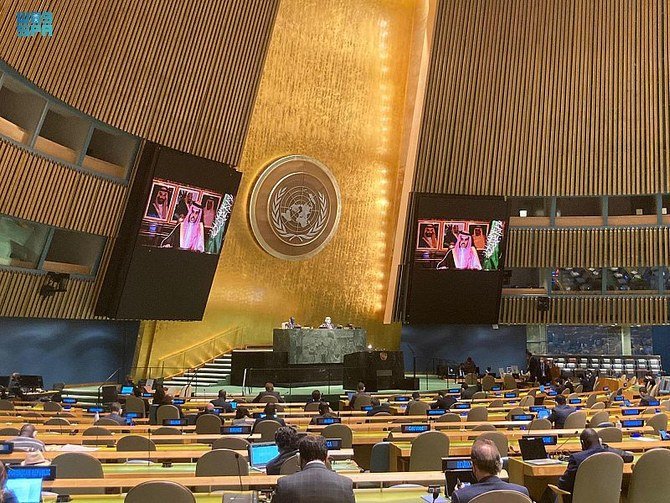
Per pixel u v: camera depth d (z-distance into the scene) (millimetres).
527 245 24750
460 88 24031
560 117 23797
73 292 17422
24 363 16875
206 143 19453
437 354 25422
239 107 20094
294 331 19547
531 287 25578
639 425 8742
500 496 3998
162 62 17797
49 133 17453
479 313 23562
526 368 25625
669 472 5621
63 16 14844
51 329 17641
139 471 6098
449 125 24109
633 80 23344
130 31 16703
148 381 17281
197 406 13188
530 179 23875
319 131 23703
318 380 19609
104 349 19312
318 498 3988
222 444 6824
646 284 24969
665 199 25797
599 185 23609
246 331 22328
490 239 23328
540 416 10516
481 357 25500
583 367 26156
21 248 17156
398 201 25250
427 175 24094
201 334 21250
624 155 23469
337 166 24203
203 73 18938
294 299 23438
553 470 6203
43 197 15906
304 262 23625
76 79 15867
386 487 5449
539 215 26594
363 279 24922
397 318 24219
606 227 24312
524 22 23875
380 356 18859
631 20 23344
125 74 17016
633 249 24078
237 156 20359
